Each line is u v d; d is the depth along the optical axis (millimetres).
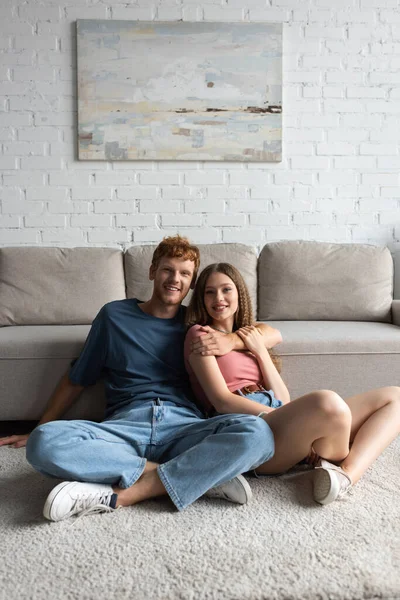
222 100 3537
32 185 3523
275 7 3551
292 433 1751
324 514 1646
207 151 3553
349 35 3584
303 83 3590
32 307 2887
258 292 3111
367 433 1876
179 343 2090
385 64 3607
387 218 3666
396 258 3678
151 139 3529
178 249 2074
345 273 3061
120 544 1472
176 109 3527
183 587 1279
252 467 1735
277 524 1584
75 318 2908
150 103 3512
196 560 1395
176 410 1915
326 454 1793
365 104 3615
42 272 2951
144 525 1576
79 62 3465
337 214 3646
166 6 3508
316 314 3031
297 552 1432
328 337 2484
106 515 1638
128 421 1859
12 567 1363
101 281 2973
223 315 2059
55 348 2402
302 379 2463
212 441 1670
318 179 3629
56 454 1638
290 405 1758
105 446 1701
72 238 3561
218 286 2059
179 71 3512
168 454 1841
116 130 3510
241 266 3072
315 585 1283
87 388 2354
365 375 2484
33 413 2412
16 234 3537
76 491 1616
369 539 1499
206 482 1650
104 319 2125
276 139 3568
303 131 3605
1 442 2230
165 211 3586
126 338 2080
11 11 3449
